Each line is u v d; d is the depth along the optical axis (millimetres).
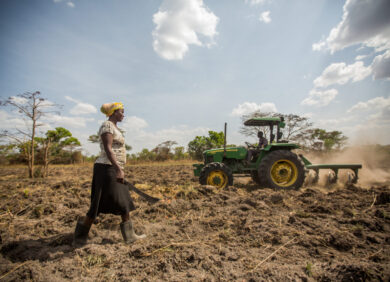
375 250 2143
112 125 2357
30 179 9523
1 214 3725
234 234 2631
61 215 3457
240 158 6609
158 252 2135
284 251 2150
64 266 1921
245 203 3898
